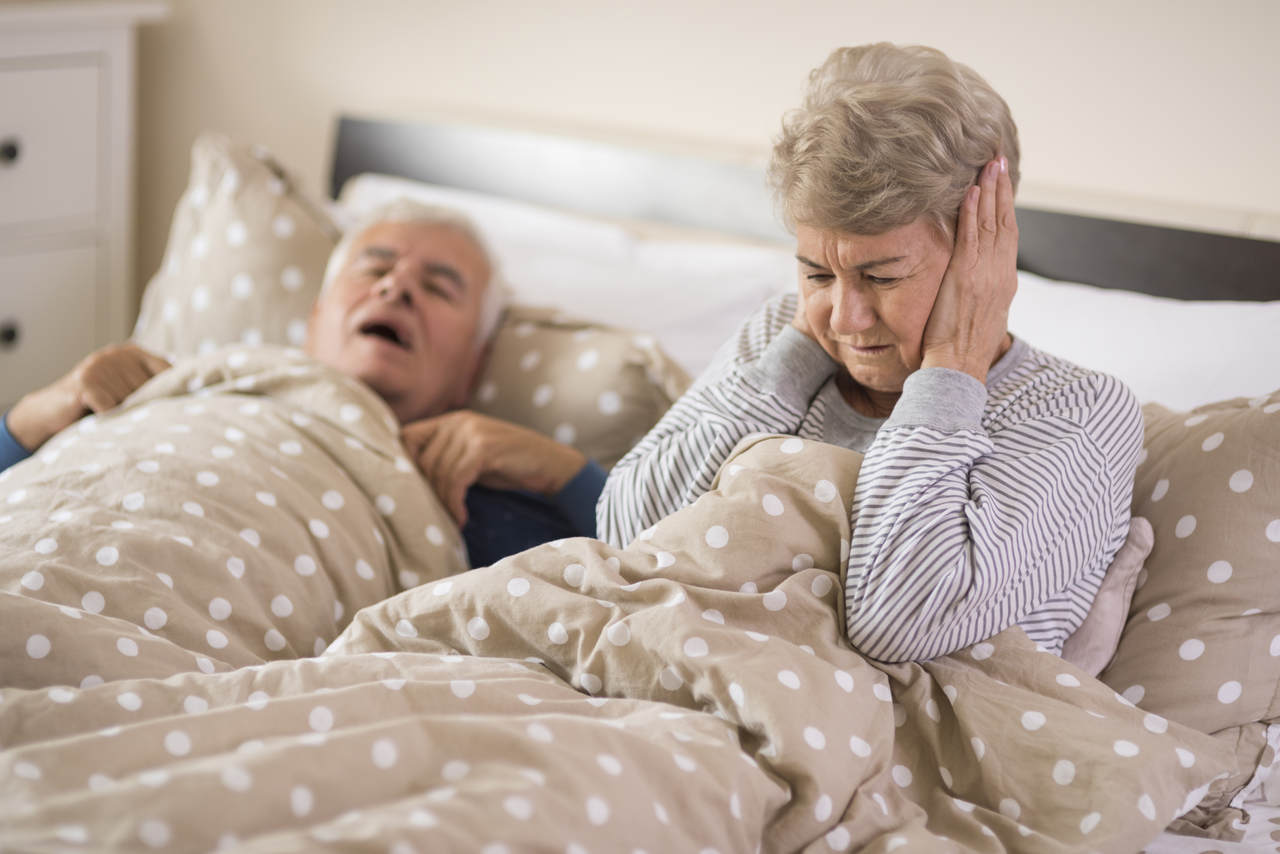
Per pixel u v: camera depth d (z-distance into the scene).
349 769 0.82
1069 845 0.92
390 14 2.43
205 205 2.01
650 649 1.02
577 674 1.05
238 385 1.55
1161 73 1.69
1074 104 1.77
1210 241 1.61
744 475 1.12
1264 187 1.64
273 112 2.62
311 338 1.76
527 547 1.54
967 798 1.01
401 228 1.75
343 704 0.93
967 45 1.84
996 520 1.05
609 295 1.87
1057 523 1.08
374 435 1.49
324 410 1.51
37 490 1.32
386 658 1.04
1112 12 1.71
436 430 1.56
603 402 1.65
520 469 1.51
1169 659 1.15
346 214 2.10
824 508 1.09
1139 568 1.20
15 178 2.38
